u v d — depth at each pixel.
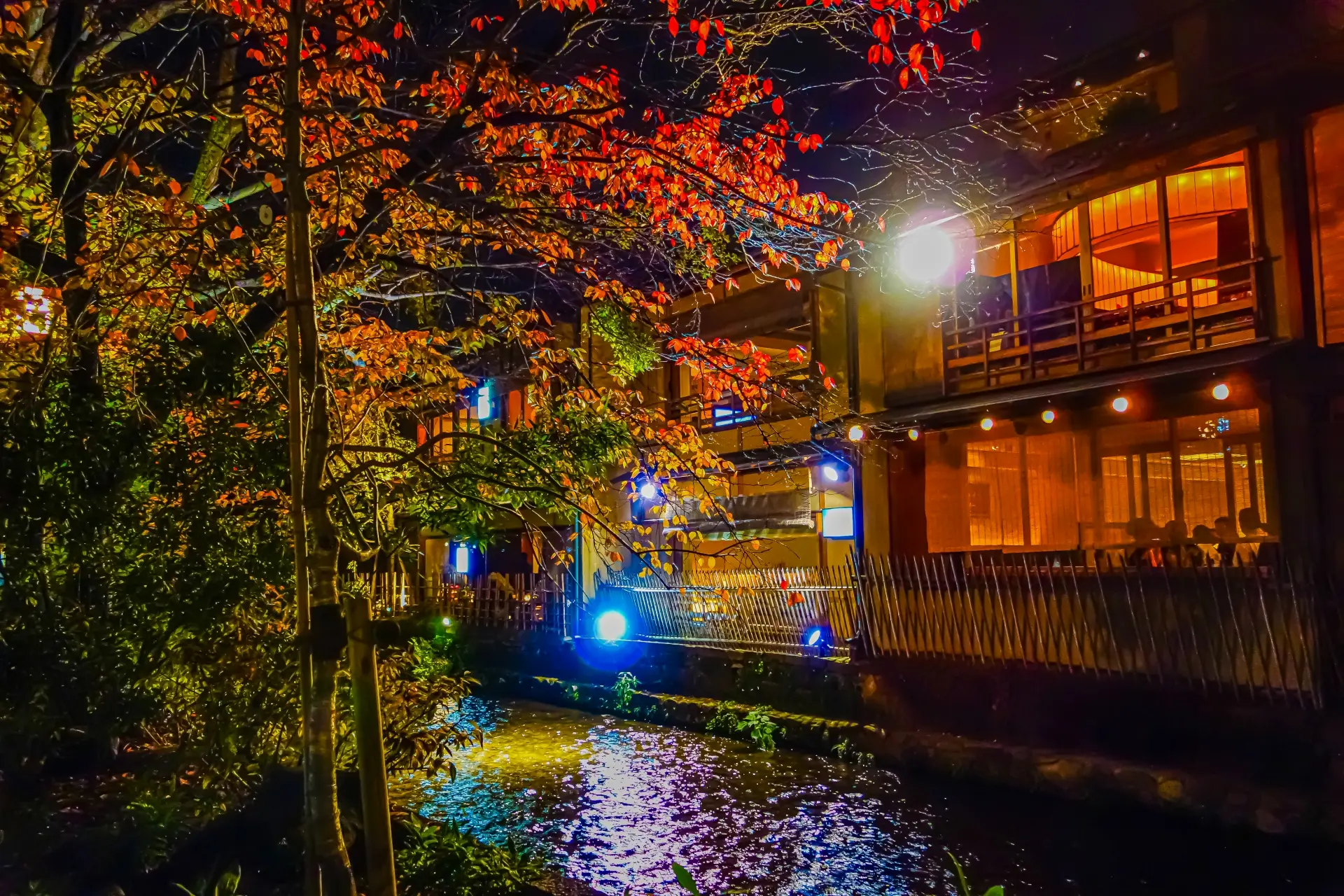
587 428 9.48
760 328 21.14
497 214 9.26
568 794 13.79
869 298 18.17
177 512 7.35
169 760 8.12
